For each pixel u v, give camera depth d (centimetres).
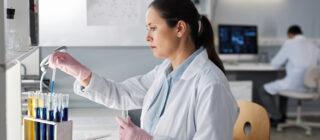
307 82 405
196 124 111
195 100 112
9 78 93
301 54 422
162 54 119
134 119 207
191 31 119
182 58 121
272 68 431
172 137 115
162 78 131
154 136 116
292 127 445
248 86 376
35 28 155
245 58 460
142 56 205
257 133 163
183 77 118
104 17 197
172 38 115
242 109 172
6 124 80
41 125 112
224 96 107
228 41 438
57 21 193
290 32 446
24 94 157
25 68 191
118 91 151
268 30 505
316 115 518
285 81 429
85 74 137
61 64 130
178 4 114
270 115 444
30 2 146
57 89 199
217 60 126
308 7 513
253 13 500
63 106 113
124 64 204
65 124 112
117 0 197
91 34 197
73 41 196
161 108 124
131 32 201
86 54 201
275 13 505
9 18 121
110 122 168
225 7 492
